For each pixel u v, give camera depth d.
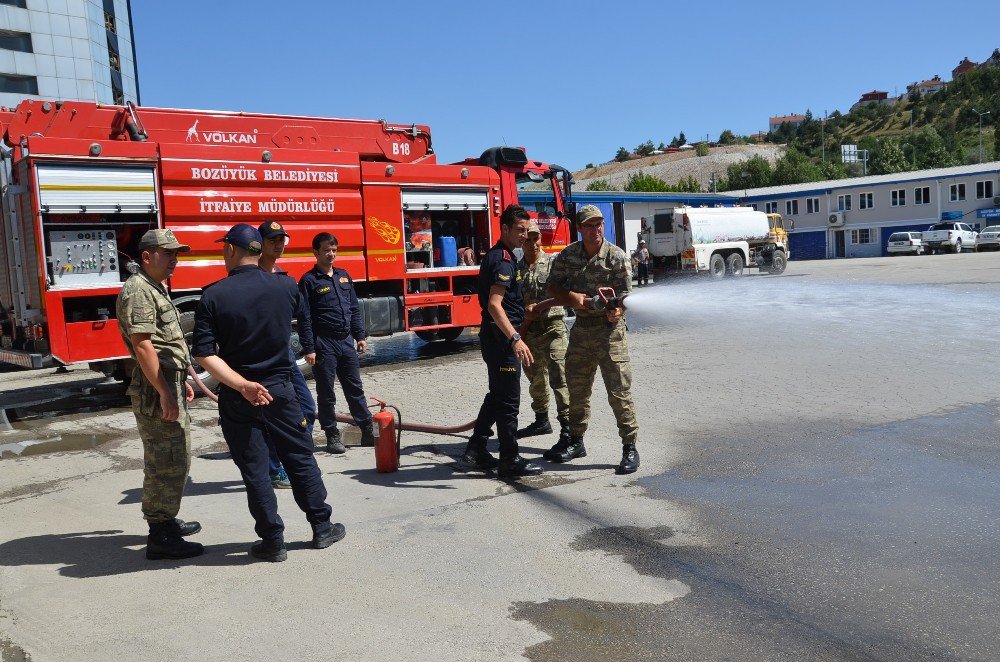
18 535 4.72
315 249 6.61
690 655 3.10
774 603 3.54
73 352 8.97
